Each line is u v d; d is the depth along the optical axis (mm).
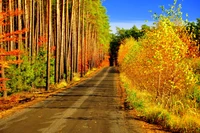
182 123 9922
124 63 44250
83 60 50000
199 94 17453
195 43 13180
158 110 11539
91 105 14953
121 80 36000
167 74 13703
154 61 13484
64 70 36250
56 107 13992
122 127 9695
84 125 9828
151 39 13430
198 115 12727
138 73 22109
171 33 12656
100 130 9094
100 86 27891
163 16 13039
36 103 15414
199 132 9320
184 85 13828
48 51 23500
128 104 15273
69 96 19062
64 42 36312
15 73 18984
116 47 126000
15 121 10266
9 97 17031
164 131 9422
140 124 10367
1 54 13828
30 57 23844
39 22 36719
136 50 26531
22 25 29719
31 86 23156
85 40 60938
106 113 12555
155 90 16344
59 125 9688
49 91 22734
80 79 40000
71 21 36906
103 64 111188
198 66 15539
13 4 28391
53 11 50344
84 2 47312
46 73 23531
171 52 12633
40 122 10156
